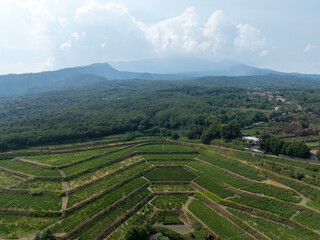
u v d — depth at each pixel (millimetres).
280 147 126812
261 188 101250
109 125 197000
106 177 115312
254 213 86438
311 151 127062
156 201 97000
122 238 73938
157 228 79000
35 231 75000
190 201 98062
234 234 75812
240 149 143000
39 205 88875
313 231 73875
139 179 114688
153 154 151250
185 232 79000
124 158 142375
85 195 96812
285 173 107688
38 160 135250
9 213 84375
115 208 90250
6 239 71000
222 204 93000
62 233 74062
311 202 87688
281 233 74500
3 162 133500
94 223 80938
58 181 109625
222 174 118438
